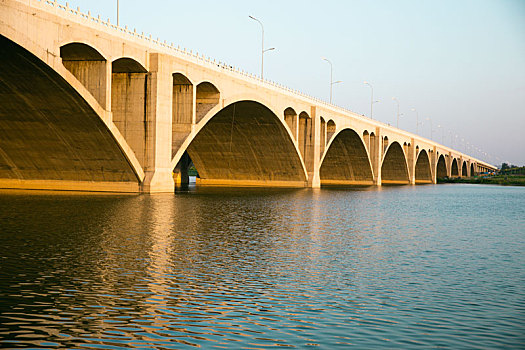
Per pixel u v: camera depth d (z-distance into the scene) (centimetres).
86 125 4412
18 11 3366
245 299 1461
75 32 3847
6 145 4947
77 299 1424
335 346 1124
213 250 2180
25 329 1194
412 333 1213
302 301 1455
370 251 2292
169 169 5125
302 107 7925
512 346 1143
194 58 5331
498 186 13950
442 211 4684
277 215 3700
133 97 4831
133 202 4150
